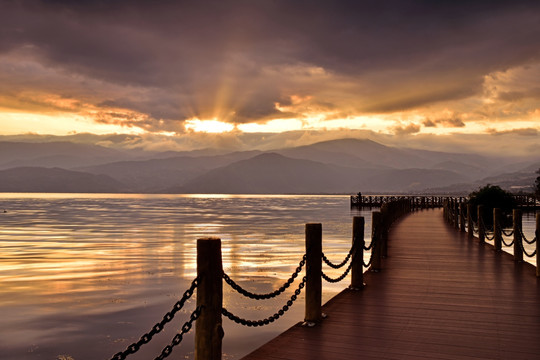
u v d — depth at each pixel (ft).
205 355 14.87
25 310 38.68
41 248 80.84
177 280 51.49
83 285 48.75
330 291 44.32
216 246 15.23
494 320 24.02
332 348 19.66
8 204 348.38
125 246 83.56
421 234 70.28
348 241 87.30
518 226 43.96
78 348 30.25
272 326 34.83
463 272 38.42
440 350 19.42
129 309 39.24
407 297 29.40
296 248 78.79
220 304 15.35
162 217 184.34
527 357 18.60
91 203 388.57
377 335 21.47
